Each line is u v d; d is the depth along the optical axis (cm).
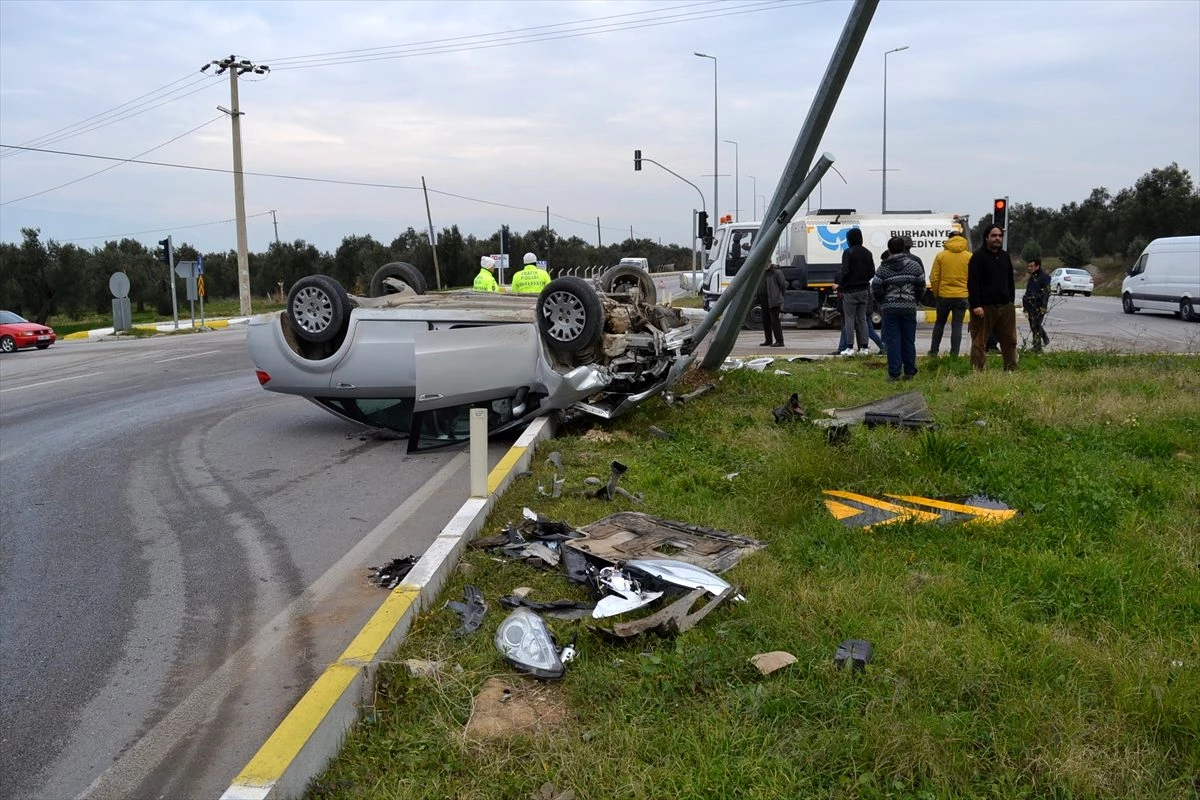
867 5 832
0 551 639
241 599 534
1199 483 611
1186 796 288
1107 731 318
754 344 1839
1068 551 487
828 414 891
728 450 773
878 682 353
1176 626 399
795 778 299
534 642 383
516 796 300
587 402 890
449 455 914
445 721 344
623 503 618
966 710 336
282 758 298
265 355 958
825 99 889
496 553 523
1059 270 4572
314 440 1016
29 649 472
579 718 346
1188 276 2500
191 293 3472
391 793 302
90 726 393
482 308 958
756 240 948
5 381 1742
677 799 291
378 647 381
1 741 382
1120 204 6144
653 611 439
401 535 648
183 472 875
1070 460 678
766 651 386
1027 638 385
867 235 2244
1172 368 1109
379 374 924
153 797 339
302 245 5706
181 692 421
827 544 513
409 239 5706
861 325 1470
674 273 6412
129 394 1466
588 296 849
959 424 831
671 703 348
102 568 597
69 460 948
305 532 664
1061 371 1116
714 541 525
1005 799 288
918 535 520
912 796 289
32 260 4447
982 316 1109
